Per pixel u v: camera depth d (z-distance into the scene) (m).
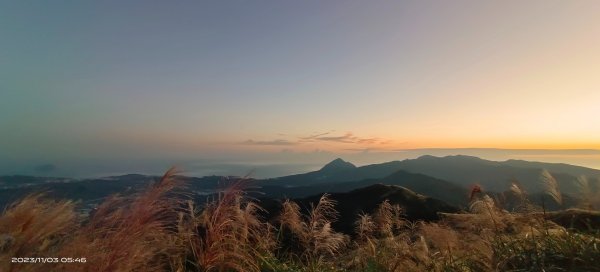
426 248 6.39
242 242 6.43
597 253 5.23
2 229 3.74
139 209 4.74
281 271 6.52
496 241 6.21
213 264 5.76
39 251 3.90
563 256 5.43
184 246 5.98
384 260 6.62
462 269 5.90
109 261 4.07
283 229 7.47
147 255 4.80
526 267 5.46
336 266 7.04
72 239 4.17
